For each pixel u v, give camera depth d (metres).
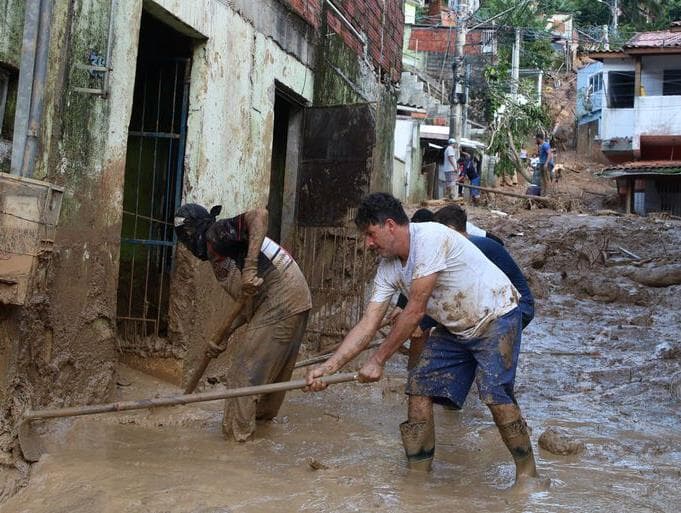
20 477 4.20
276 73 7.91
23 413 4.43
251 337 4.97
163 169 6.80
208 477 4.17
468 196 23.77
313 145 8.89
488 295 4.14
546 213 19.25
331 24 9.37
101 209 5.30
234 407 4.91
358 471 4.40
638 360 8.35
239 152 7.19
